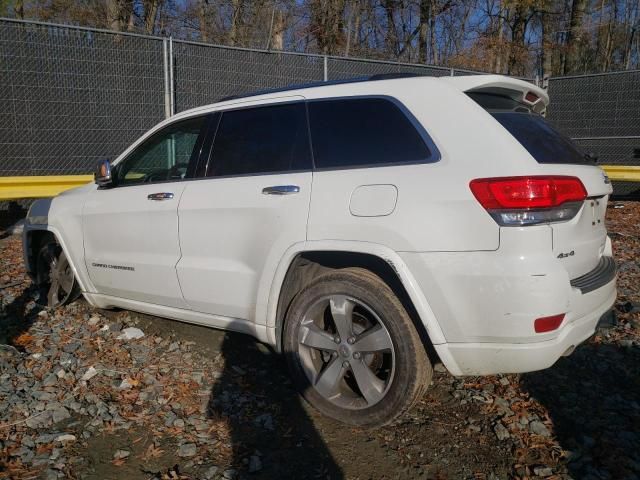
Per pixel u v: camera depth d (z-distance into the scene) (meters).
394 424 3.30
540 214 2.73
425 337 3.05
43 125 8.65
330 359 3.31
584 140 11.72
